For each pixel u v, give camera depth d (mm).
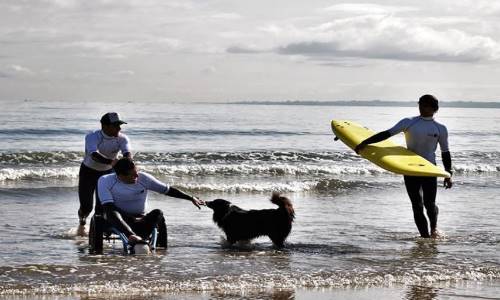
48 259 7984
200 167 20406
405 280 7402
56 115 57156
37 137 33594
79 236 9828
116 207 8250
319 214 12578
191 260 8062
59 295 6441
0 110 71875
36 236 9742
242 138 36844
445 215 12531
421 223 9906
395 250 9008
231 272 7473
